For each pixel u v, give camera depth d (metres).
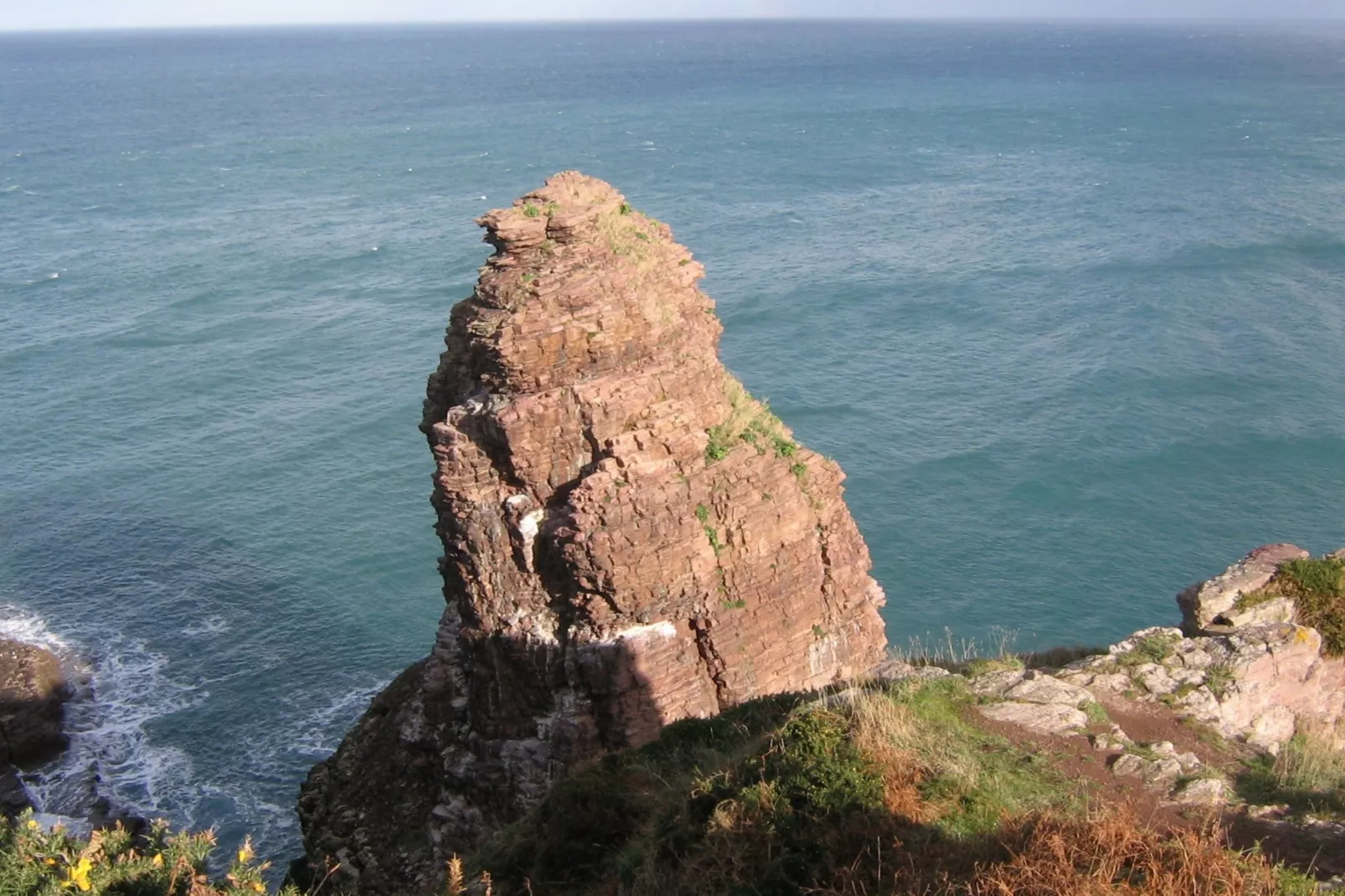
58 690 52.00
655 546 24.77
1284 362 86.00
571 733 25.00
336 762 31.41
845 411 78.81
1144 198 143.62
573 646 25.03
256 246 129.38
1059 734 18.30
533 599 25.58
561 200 27.56
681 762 21.17
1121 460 71.56
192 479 71.62
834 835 14.92
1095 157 179.00
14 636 56.00
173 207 155.88
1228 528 64.44
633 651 24.78
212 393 84.88
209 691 52.56
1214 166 165.62
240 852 16.88
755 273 111.06
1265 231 122.56
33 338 98.31
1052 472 69.88
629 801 19.81
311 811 31.19
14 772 47.00
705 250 121.56
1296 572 24.14
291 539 64.81
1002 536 63.69
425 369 87.75
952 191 154.00
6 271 120.88
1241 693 20.80
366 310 103.75
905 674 21.00
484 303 25.95
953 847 14.45
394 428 77.44
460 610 26.86
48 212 154.00
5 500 69.56
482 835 26.31
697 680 25.56
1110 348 89.38
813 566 27.00
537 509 25.33
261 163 195.38
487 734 26.39
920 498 67.44
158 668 54.12
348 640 56.47
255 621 57.62
